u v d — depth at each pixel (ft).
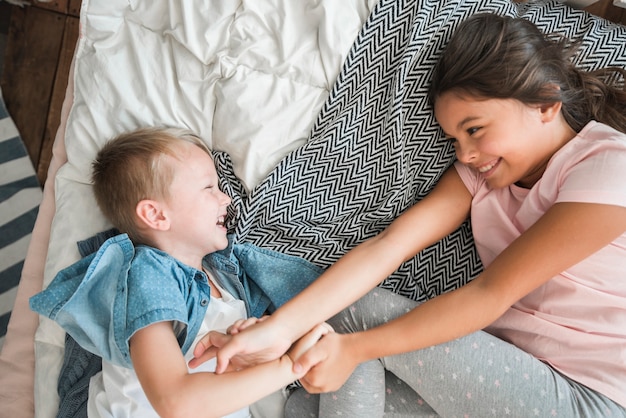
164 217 3.19
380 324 3.19
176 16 3.38
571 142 2.95
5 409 3.59
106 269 3.07
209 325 3.24
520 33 2.90
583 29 3.43
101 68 3.45
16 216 4.69
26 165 4.75
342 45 3.29
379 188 3.41
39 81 4.76
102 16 3.45
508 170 3.00
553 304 3.03
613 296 2.91
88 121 3.51
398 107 3.25
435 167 3.37
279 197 3.41
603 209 2.70
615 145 2.78
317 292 2.99
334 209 3.47
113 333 2.89
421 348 2.95
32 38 4.75
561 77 2.96
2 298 4.58
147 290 2.90
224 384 2.66
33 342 3.65
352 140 3.38
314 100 3.40
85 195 3.58
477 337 2.97
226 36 3.35
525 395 2.81
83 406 3.28
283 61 3.34
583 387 2.85
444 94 2.95
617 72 3.27
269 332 2.83
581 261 2.90
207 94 3.42
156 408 2.63
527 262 2.77
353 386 3.08
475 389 2.89
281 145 3.43
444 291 3.59
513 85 2.79
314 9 3.26
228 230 3.51
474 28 2.95
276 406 3.57
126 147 3.23
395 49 3.30
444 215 3.26
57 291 3.03
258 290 3.55
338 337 2.98
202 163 3.26
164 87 3.45
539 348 3.05
